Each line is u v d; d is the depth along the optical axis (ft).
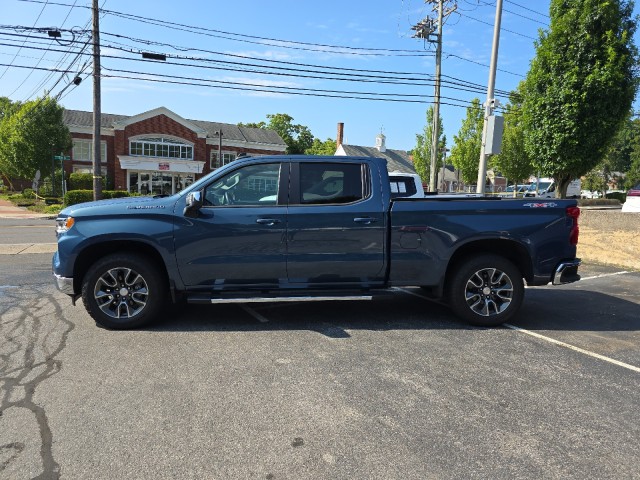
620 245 39.52
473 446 9.71
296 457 9.23
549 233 17.75
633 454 9.50
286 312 19.74
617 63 38.04
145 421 10.55
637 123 164.35
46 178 127.95
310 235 17.02
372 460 9.17
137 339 16.05
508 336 17.02
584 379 13.23
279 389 12.25
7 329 17.04
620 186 193.98
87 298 16.71
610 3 37.60
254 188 17.29
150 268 16.84
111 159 131.54
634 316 20.04
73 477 8.53
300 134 233.55
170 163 132.36
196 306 20.53
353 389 12.32
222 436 9.97
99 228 16.48
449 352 15.20
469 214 17.47
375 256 17.33
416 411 11.18
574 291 25.32
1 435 9.90
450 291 18.04
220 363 13.96
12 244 40.81
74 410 11.01
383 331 17.28
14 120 125.18
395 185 31.14
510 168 96.68
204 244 16.72
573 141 39.42
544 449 9.64
